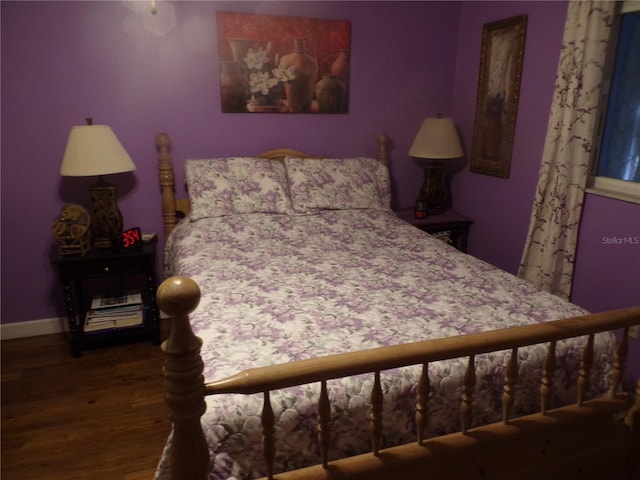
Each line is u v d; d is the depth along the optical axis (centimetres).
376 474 116
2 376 238
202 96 285
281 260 212
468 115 333
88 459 182
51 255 264
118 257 250
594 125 232
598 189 240
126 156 251
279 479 110
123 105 271
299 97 305
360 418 120
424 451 120
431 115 345
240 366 125
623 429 145
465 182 344
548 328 124
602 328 130
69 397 221
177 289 91
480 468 129
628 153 235
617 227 226
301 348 134
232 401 113
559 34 253
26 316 282
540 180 252
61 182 270
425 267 204
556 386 140
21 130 256
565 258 249
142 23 263
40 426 200
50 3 245
